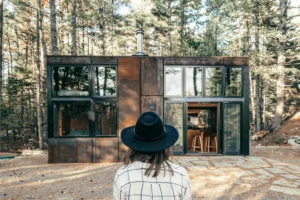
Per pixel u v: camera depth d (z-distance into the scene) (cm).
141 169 114
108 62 878
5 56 2711
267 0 1538
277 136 1301
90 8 2227
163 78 901
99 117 873
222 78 919
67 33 2378
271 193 521
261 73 1445
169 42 2095
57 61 862
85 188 562
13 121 1930
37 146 1742
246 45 1862
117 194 115
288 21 1377
